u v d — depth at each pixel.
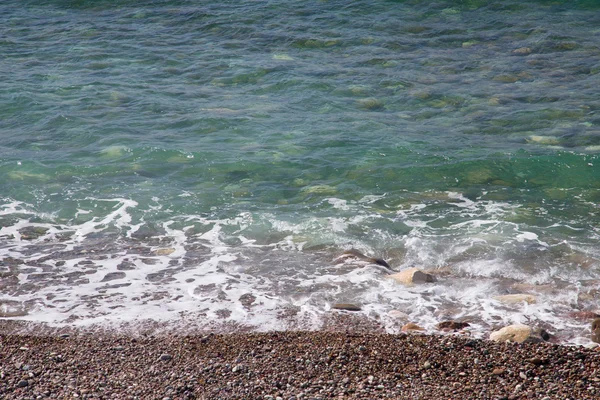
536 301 10.49
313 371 8.50
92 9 28.23
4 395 7.91
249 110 18.92
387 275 11.36
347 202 14.16
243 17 26.61
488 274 11.43
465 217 13.45
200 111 18.81
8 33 25.52
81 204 14.01
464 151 16.25
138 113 18.69
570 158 15.62
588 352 8.91
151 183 14.96
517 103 19.11
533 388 8.09
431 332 9.66
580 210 13.70
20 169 15.41
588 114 18.19
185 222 13.39
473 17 26.41
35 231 12.96
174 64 22.47
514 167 15.43
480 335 9.55
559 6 27.20
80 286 11.04
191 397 7.90
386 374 8.44
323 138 17.11
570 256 11.91
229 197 14.41
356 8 27.30
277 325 9.90
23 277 11.30
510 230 12.88
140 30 25.73
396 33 25.02
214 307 10.42
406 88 20.33
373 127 17.78
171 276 11.41
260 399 7.82
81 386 8.14
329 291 10.91
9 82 20.75
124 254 12.17
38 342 9.33
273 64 22.31
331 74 21.45
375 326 9.86
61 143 16.94
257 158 16.06
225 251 12.31
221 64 22.39
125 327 9.82
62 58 23.02
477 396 7.91
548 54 22.80
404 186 14.81
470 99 19.48
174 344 9.26
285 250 12.36
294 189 14.75
